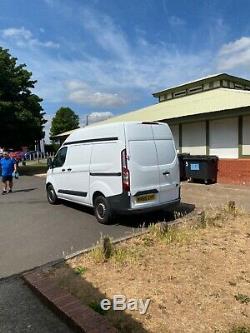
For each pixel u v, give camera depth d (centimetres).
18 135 2578
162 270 486
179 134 1683
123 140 724
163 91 2348
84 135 853
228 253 548
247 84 2169
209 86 2072
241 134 1364
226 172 1395
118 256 527
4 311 395
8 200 1182
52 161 1020
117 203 739
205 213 767
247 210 874
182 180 1538
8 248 624
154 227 660
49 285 441
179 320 360
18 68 2627
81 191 867
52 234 712
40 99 2708
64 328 361
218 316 365
